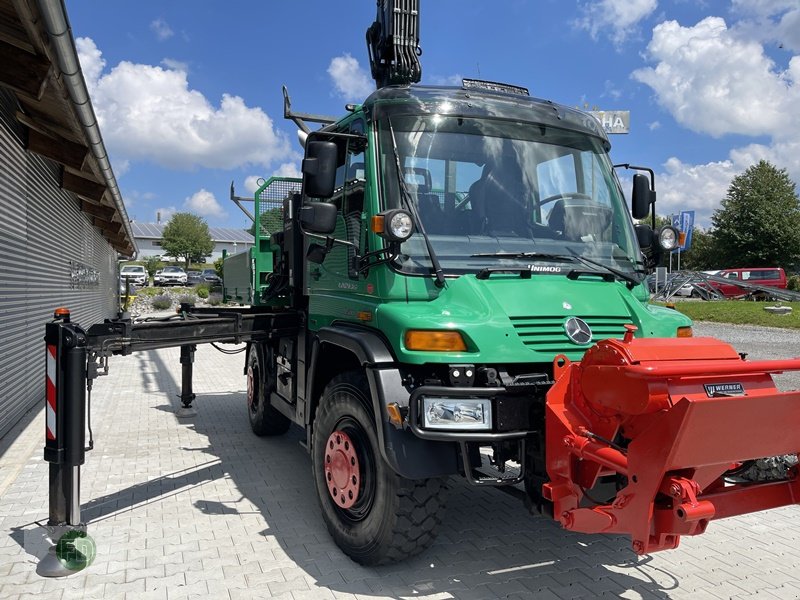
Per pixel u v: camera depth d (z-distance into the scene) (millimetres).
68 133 7758
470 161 4172
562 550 4246
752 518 4953
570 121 4629
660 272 4902
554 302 3680
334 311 4473
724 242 51625
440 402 3273
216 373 12570
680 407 2615
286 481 5664
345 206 4414
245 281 8312
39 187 8695
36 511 4785
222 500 5156
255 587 3648
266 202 7461
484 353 3373
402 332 3475
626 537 4488
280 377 6102
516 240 4090
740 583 3822
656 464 2705
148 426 7801
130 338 4699
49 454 4004
